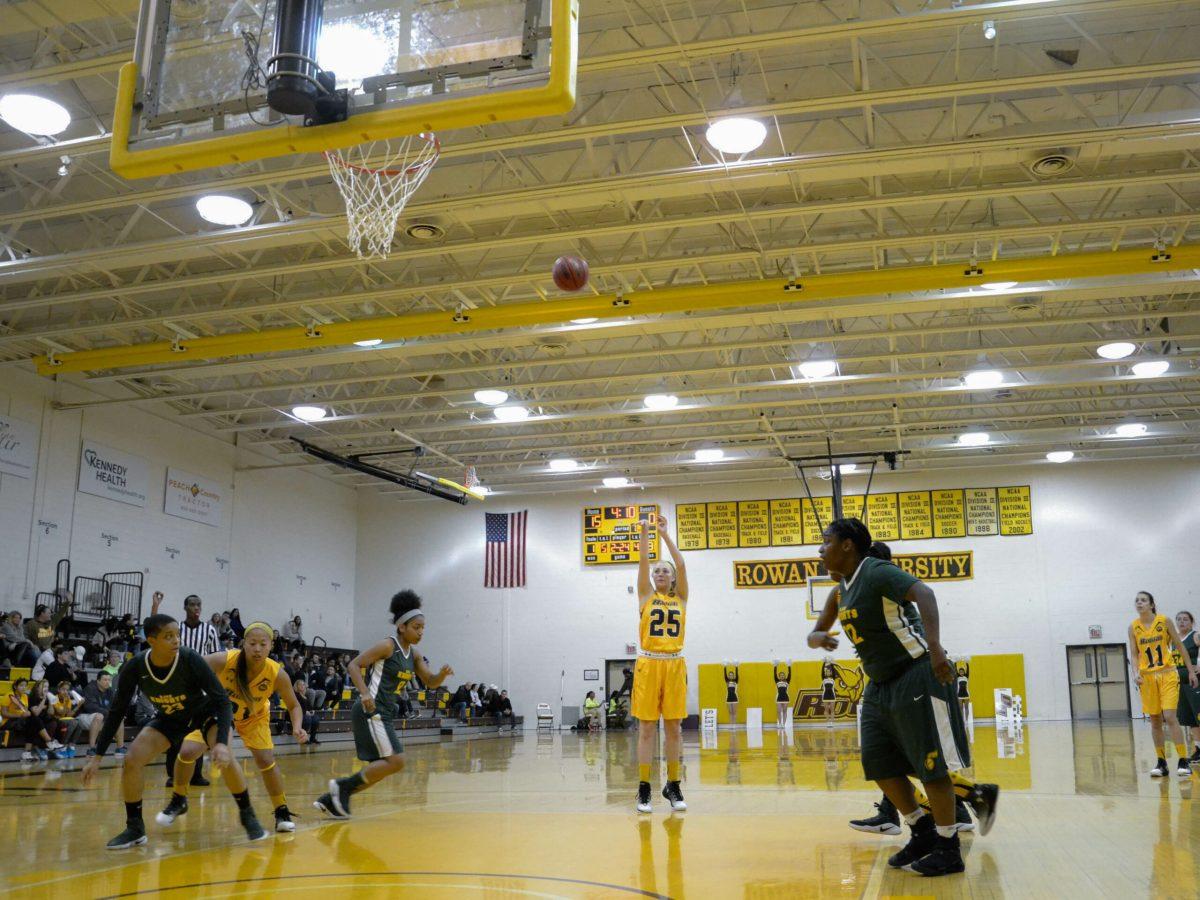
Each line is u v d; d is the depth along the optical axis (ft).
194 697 19.01
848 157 39.63
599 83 39.63
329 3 18.97
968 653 91.25
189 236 45.60
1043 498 92.89
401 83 18.33
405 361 69.97
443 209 43.62
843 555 15.61
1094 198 48.96
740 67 39.09
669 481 98.58
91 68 34.55
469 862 16.14
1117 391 77.20
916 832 15.16
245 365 63.05
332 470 99.19
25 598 63.72
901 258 55.36
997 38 35.12
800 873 14.74
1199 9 35.76
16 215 43.47
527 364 65.10
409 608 23.62
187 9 19.47
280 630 90.79
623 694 96.58
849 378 67.77
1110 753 44.75
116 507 72.13
